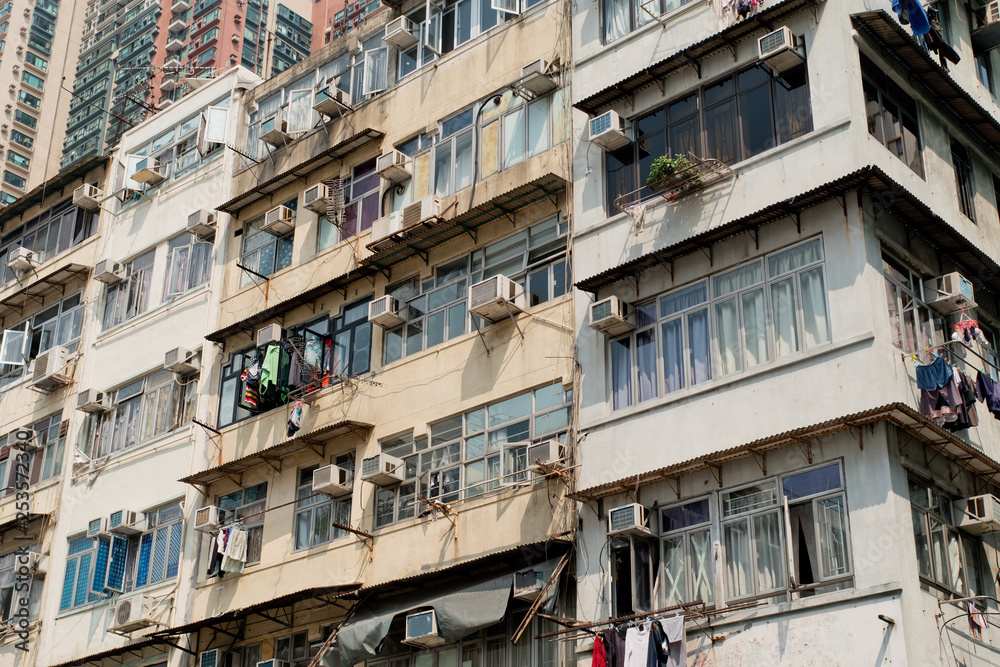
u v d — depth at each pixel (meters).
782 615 15.33
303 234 25.64
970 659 15.35
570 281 20.23
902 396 15.80
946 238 17.59
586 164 20.52
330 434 22.44
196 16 82.88
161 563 25.20
